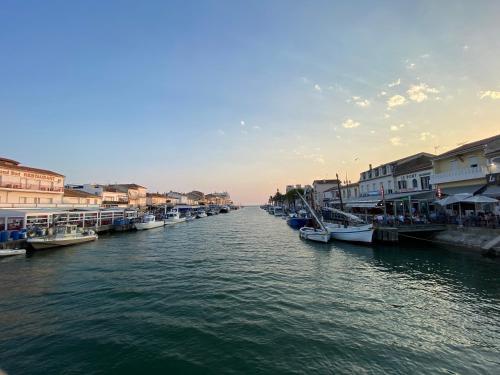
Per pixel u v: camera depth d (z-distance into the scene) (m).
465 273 16.77
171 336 9.66
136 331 10.05
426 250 24.50
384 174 45.25
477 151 27.89
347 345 8.95
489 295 13.17
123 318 11.21
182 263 22.00
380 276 17.08
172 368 7.84
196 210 117.19
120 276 17.95
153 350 8.77
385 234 28.95
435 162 33.72
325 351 8.60
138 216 62.00
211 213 119.62
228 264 21.42
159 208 95.50
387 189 44.66
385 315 11.26
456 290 13.97
